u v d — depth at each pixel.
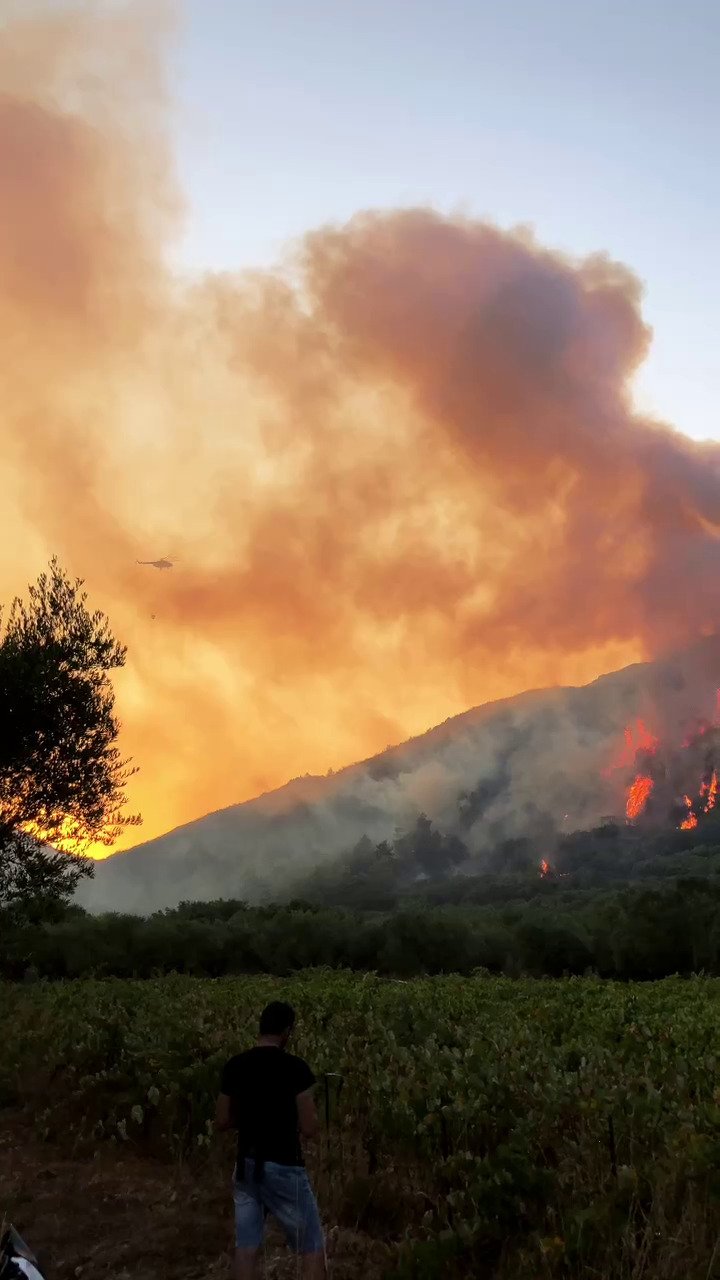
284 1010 6.88
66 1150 11.75
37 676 21.31
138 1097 11.98
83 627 22.78
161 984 28.64
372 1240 8.15
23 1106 13.92
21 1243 4.42
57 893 22.23
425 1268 6.98
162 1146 11.37
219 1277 7.72
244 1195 6.51
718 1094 8.34
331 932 56.53
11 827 21.42
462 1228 7.17
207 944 53.00
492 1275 7.20
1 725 21.27
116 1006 17.22
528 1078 10.30
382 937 56.50
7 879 21.50
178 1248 8.41
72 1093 13.05
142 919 55.12
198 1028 13.90
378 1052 12.33
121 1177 10.56
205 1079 11.24
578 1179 7.92
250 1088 6.65
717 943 52.84
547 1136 8.91
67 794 21.75
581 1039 14.16
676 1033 14.02
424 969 55.38
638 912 55.69
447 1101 9.70
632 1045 12.47
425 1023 14.45
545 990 25.94
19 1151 11.79
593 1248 6.95
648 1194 7.61
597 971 55.72
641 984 32.12
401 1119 9.38
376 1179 9.06
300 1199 6.44
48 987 25.06
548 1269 6.65
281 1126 6.56
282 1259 7.84
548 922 57.56
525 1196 7.66
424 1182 8.85
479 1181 7.73
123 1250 8.40
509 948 56.81
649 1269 6.55
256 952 54.41
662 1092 9.54
